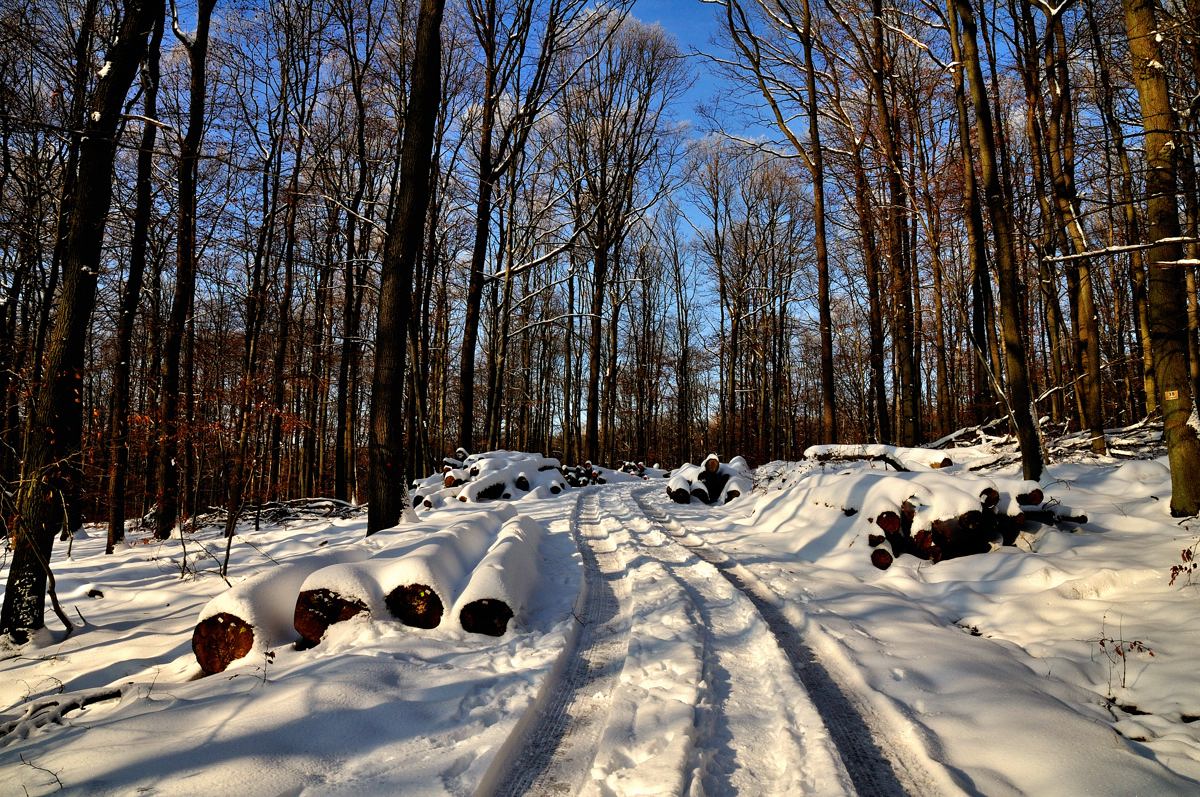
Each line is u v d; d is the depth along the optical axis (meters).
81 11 13.30
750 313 36.78
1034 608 5.59
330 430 38.12
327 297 24.81
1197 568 5.80
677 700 3.77
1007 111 16.95
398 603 5.35
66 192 13.54
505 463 17.69
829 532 8.64
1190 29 6.89
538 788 3.04
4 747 3.70
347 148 21.44
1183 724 3.54
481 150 21.22
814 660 4.59
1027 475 9.15
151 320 15.70
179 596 7.74
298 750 3.22
